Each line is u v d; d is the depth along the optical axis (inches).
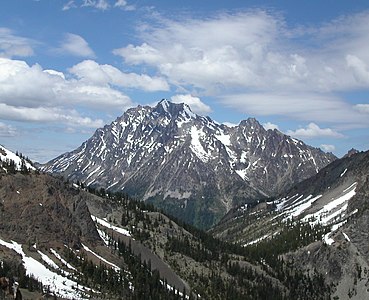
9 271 7696.9
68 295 7736.2
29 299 6884.8
